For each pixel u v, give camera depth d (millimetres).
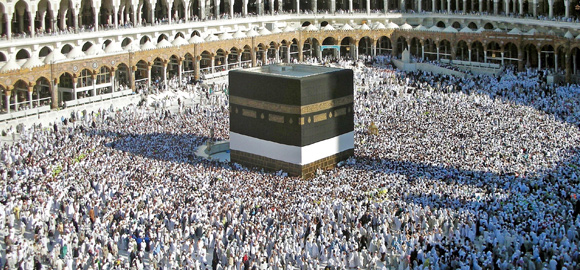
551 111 85312
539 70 105625
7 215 52125
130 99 95312
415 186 57594
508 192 55969
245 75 72688
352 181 61000
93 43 105312
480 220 49719
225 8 143500
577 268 42906
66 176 60031
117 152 69812
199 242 46625
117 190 56125
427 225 50875
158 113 90312
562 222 49375
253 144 73312
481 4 127375
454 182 59062
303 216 51219
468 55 126062
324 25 136500
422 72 113875
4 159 68562
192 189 57438
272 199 55406
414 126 80688
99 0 105000
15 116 83000
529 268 43625
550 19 113125
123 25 110812
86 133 78250
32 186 56719
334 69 75125
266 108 71375
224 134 81875
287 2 146875
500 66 112188
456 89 100125
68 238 46844
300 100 68562
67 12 110438
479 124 80000
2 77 81625
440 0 137625
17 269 43656
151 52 101000
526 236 46812
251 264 43875
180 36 117562
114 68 96188
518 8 130625
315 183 61438
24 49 97562
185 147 75500
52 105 88688
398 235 48812
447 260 43906
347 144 73688
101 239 47562
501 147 70062
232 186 59250
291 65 78875
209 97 99375
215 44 111188
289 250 45656
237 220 50531
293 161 70125
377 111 88938
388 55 127312
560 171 61812
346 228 49312
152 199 54406
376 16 133125
